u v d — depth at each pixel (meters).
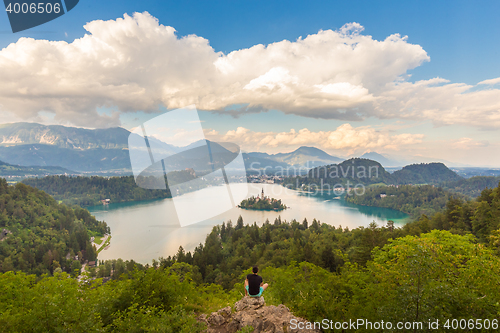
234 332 8.09
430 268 8.90
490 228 53.22
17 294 9.70
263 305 8.96
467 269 11.42
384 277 11.09
